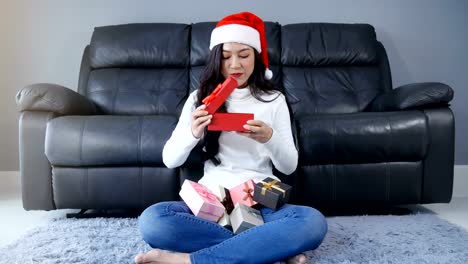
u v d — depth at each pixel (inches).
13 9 86.0
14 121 86.4
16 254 43.8
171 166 48.5
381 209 66.2
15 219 61.2
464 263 40.9
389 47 90.7
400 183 60.3
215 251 35.2
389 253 43.9
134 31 83.5
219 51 48.1
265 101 48.8
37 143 58.3
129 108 78.3
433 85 61.2
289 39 84.3
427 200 61.2
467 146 89.3
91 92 80.0
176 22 89.9
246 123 42.9
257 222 38.4
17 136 86.5
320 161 59.8
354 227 54.1
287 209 40.3
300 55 83.4
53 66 87.7
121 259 42.2
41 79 87.6
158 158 56.8
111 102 78.7
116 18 89.0
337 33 84.8
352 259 42.1
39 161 58.4
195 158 56.5
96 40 83.1
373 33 86.7
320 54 83.5
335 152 58.9
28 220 60.6
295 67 84.5
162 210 39.1
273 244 35.3
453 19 90.0
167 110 78.3
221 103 43.1
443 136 60.2
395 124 58.5
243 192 42.7
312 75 83.3
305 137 59.2
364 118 59.2
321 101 80.2
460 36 90.0
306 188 60.2
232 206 42.3
